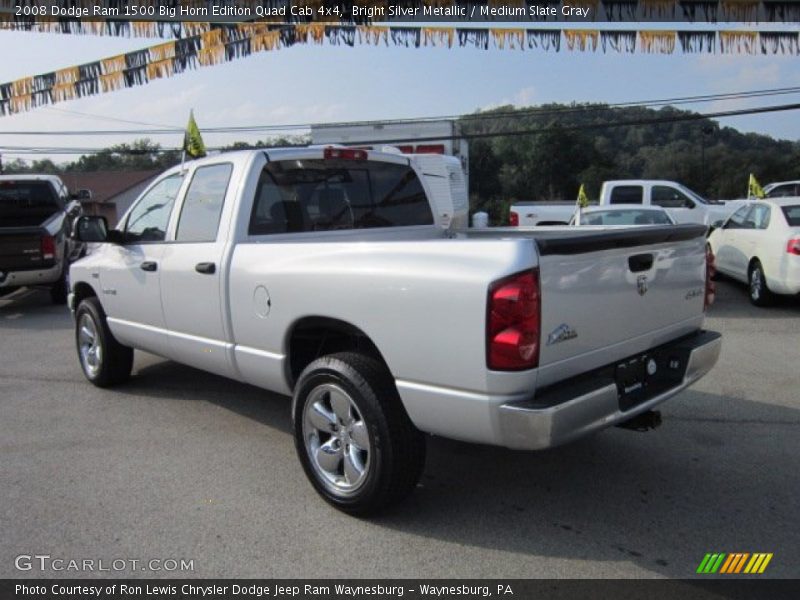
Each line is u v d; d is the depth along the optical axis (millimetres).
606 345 3410
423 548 3367
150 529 3566
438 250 3225
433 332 3191
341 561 3254
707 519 3631
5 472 4309
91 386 6273
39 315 10914
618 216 12641
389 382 3508
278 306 3996
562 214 17500
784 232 9492
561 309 3109
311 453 3822
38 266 11188
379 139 22266
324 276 3686
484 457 4477
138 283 5273
